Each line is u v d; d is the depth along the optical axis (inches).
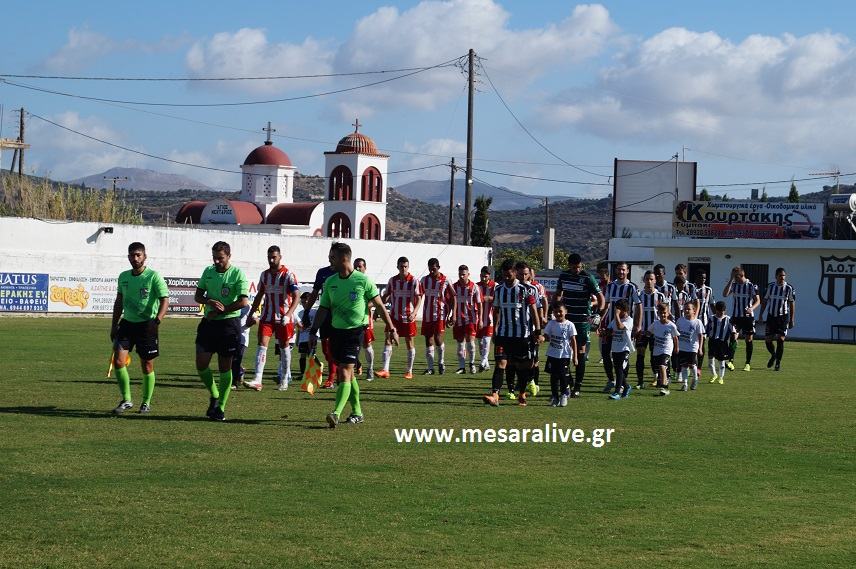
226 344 519.8
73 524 311.0
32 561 273.7
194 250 1803.6
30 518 316.8
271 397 633.6
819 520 338.3
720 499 367.9
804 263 1776.6
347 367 514.6
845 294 1747.0
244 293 518.9
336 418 506.6
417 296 805.2
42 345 1000.9
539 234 6259.8
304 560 279.4
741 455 462.3
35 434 463.8
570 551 294.7
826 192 4389.8
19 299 1558.8
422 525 319.6
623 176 2511.1
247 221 3107.8
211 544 292.5
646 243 1892.2
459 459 433.4
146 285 535.2
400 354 1082.7
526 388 685.9
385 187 3174.2
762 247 1793.8
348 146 3105.3
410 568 274.4
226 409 569.3
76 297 1627.7
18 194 2378.2
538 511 342.0
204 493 354.3
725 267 1841.8
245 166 3223.4
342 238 2107.5
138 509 330.3
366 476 390.6
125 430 481.4
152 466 397.7
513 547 297.3
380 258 2186.3
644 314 773.3
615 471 416.5
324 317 518.3
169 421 514.6
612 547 300.0
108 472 384.8
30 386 649.0
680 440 503.5
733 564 285.1
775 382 847.7
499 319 632.4
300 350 773.3
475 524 322.7
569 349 637.9
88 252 1648.6
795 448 484.7
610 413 606.9
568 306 704.4
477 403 637.3
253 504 340.5
